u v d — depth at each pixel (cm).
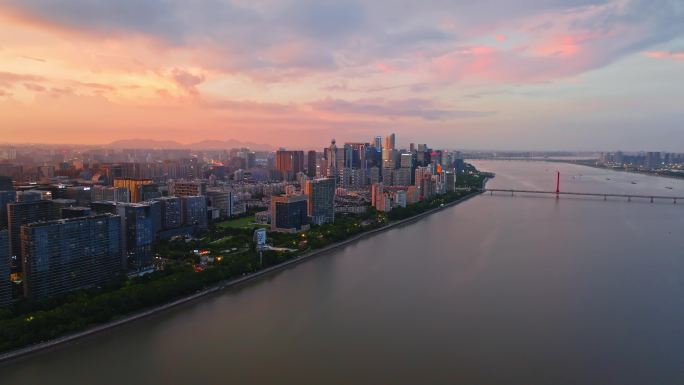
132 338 19800
